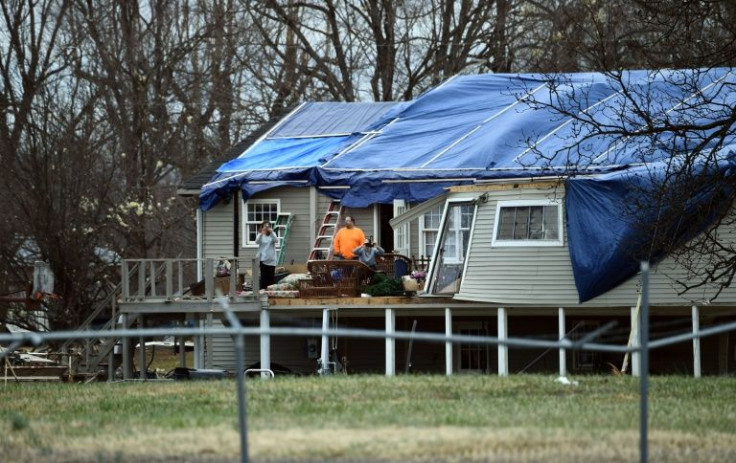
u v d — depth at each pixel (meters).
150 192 153.38
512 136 110.81
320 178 118.31
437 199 102.44
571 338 105.19
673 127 81.38
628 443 40.69
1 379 100.75
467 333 108.75
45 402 57.44
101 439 42.25
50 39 163.00
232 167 127.69
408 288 100.88
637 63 115.94
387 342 100.88
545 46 158.50
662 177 93.44
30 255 141.00
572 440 40.88
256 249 124.88
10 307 132.25
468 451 38.53
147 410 51.75
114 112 158.50
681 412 50.06
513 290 97.44
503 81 125.00
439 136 119.25
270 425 44.47
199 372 94.56
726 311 97.06
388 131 122.81
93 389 64.50
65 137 137.50
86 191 138.12
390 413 48.00
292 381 65.31
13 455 39.50
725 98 100.25
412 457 37.56
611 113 108.44
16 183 132.75
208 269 100.25
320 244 118.31
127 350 105.31
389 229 122.06
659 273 94.50
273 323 107.62
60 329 131.00
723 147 94.69
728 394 59.00
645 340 34.75
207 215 126.12
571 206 95.31
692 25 90.56
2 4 156.25
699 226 90.06
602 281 94.56
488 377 67.50
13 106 146.50
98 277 134.25
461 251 100.88
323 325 99.88
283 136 135.62
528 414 48.06
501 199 98.44
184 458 38.06
